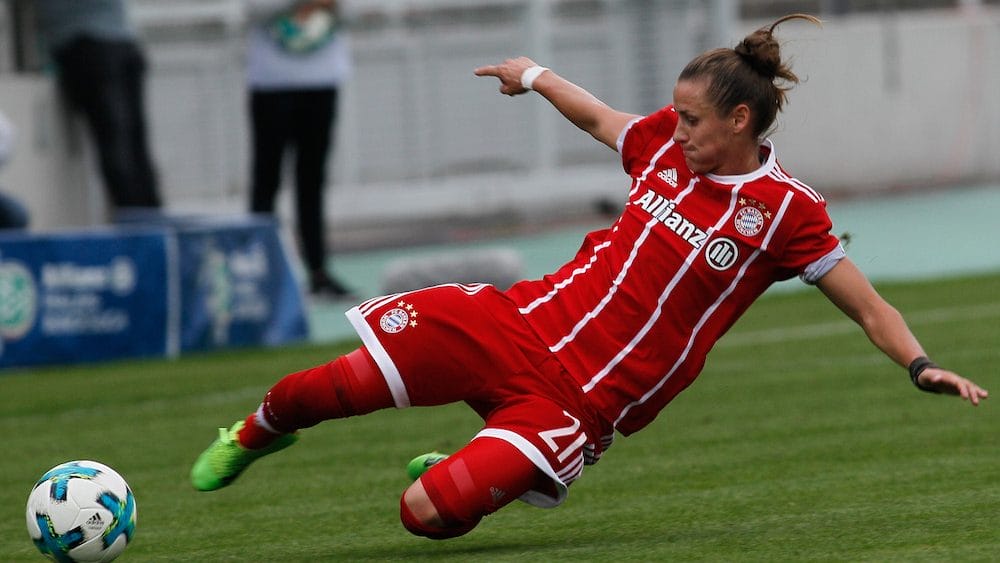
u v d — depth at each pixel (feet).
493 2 193.88
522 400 51.42
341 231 205.57
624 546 53.88
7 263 117.08
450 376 51.70
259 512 65.67
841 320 127.34
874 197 223.71
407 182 193.06
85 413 97.81
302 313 130.21
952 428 78.95
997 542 50.83
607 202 210.38
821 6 230.68
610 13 200.03
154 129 177.78
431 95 193.88
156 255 122.52
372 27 189.16
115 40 155.53
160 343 122.52
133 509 53.57
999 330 116.16
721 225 51.60
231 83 181.68
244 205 182.19
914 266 163.43
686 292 51.78
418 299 52.29
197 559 56.13
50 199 156.15
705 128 50.96
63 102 157.17
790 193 51.44
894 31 228.43
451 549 55.83
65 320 119.24
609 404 51.96
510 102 199.00
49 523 52.01
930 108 232.32
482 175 197.57
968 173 236.63
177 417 94.99
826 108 222.28
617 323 51.93
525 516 62.34
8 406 101.30
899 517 57.00
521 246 189.78
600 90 200.03
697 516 60.23
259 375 110.83
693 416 87.15
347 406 52.34
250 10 143.43
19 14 159.74
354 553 55.83
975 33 236.43
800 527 56.08
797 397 91.91
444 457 57.21
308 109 144.77
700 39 205.05
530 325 52.24
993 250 172.65
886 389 93.20
